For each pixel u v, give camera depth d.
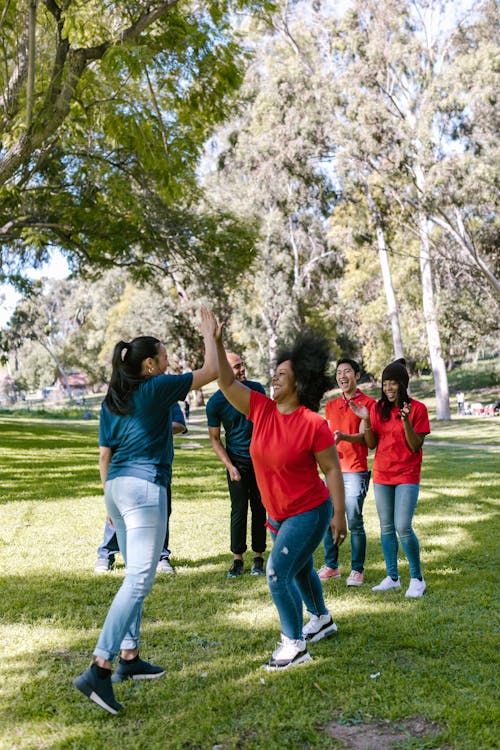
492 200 26.70
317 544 3.89
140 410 3.65
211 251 19.80
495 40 29.48
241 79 11.82
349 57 30.06
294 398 3.84
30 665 3.97
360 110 27.64
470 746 3.03
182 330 48.09
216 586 5.62
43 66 9.80
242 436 5.95
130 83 11.23
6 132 10.45
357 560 5.69
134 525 3.57
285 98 30.00
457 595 5.30
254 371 49.53
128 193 16.94
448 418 36.69
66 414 48.03
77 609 5.00
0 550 6.80
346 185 29.98
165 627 4.62
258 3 11.25
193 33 10.69
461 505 9.59
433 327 35.84
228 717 3.34
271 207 37.03
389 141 27.55
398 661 4.03
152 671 3.80
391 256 41.59
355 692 3.57
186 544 7.19
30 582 5.67
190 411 54.69
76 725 3.27
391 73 29.42
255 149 32.34
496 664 3.94
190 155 13.48
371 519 8.66
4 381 93.50
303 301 42.88
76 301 87.12
